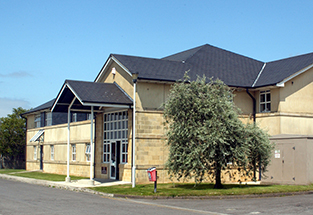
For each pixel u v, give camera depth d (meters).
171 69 22.89
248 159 17.30
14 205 13.32
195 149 16.34
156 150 20.94
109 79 24.28
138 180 20.38
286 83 22.41
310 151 17.83
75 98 21.52
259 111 23.45
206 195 15.27
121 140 22.17
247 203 13.66
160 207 13.16
